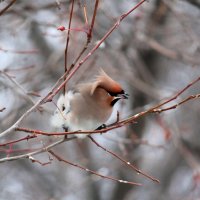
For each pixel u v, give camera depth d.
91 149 17.45
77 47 13.59
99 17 14.36
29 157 7.89
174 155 18.42
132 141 11.49
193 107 16.62
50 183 17.91
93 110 9.64
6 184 17.94
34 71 14.52
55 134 7.22
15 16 13.59
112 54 14.52
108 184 17.97
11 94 13.23
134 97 16.44
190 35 12.85
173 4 13.26
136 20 13.76
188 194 17.78
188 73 17.27
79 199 17.88
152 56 16.22
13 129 7.28
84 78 12.66
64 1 11.80
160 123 12.41
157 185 18.00
